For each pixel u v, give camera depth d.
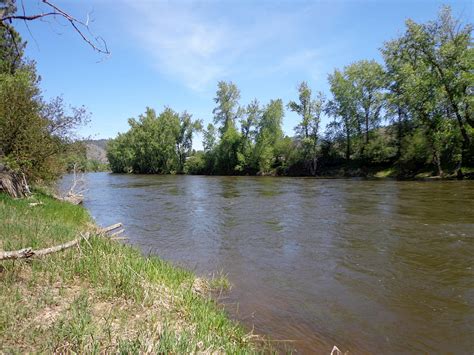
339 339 4.46
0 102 12.41
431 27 28.81
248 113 57.38
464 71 27.42
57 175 15.56
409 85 30.16
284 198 20.28
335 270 7.19
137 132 75.44
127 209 17.30
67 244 5.97
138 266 5.91
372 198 18.50
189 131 71.94
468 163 28.91
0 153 12.85
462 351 4.12
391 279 6.52
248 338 4.27
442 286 6.08
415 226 10.91
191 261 8.11
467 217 11.95
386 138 41.69
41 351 2.97
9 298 3.91
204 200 20.56
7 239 6.06
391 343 4.34
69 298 4.30
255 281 6.69
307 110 49.66
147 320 4.03
